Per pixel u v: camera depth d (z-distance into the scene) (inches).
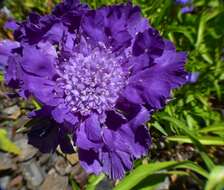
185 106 6.0
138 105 4.2
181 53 4.3
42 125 4.6
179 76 4.2
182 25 6.7
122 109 4.3
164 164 4.4
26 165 5.7
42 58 4.2
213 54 6.4
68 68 4.3
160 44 4.1
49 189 5.6
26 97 4.2
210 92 6.4
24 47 4.2
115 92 4.3
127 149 4.2
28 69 4.1
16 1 7.1
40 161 5.8
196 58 6.4
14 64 4.1
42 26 4.1
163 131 5.4
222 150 6.0
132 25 4.4
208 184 3.6
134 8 4.2
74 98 4.3
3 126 6.1
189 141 5.1
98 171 4.3
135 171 4.4
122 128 4.2
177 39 6.5
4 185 5.6
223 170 3.7
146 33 4.1
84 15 4.1
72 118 4.2
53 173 5.7
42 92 4.2
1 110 6.2
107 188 5.5
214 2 7.0
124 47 4.4
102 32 4.3
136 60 4.3
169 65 4.2
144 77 4.2
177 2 6.5
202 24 6.3
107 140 4.2
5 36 6.8
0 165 5.7
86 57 4.4
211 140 5.0
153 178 4.5
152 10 6.2
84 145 4.1
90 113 4.3
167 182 5.7
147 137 4.1
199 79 6.1
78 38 4.3
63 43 4.3
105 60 4.4
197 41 6.2
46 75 4.3
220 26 6.6
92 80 4.3
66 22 4.2
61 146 4.4
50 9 7.0
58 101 4.3
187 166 4.3
